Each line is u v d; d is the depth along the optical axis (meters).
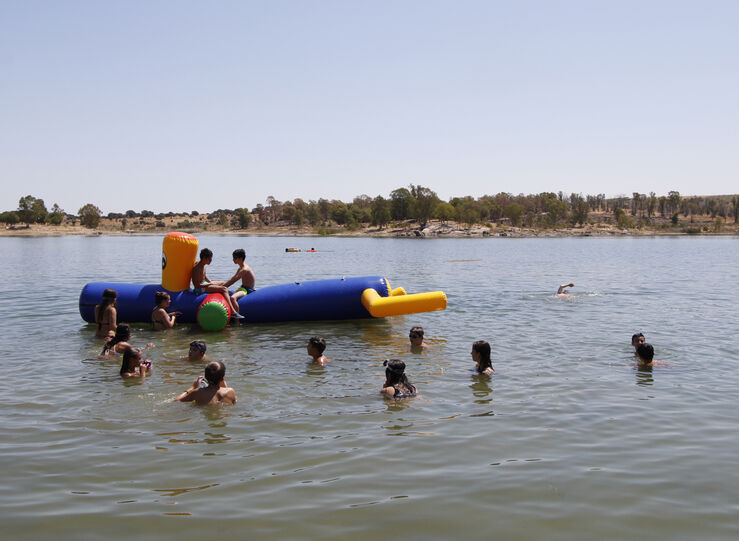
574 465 5.71
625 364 9.84
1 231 165.38
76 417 7.12
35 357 10.42
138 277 28.28
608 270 32.44
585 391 8.23
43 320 14.56
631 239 115.81
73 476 5.45
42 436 6.48
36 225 177.88
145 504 4.89
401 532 4.46
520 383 8.66
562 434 6.54
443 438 6.42
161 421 6.98
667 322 14.10
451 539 4.36
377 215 158.12
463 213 151.88
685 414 7.23
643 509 4.83
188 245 13.92
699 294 20.25
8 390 8.28
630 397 7.95
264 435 6.51
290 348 11.29
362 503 4.91
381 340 12.10
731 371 9.35
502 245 80.69
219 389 7.75
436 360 10.20
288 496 5.04
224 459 5.84
